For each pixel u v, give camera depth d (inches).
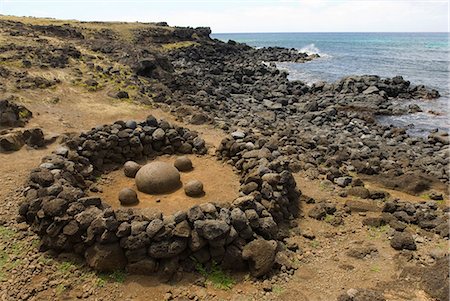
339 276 343.6
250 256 336.2
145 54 1232.2
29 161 490.6
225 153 566.3
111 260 327.3
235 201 381.7
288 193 456.1
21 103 707.4
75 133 578.9
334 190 515.5
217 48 2316.7
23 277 317.1
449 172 587.5
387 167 599.8
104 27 2026.3
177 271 331.9
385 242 401.1
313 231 416.5
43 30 1434.5
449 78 1611.7
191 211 346.6
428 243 398.3
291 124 880.9
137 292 313.7
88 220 339.3
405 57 2578.7
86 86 877.8
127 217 340.8
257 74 1568.7
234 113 898.7
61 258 339.6
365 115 971.3
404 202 482.0
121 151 546.6
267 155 498.9
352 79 1306.6
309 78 1647.4
